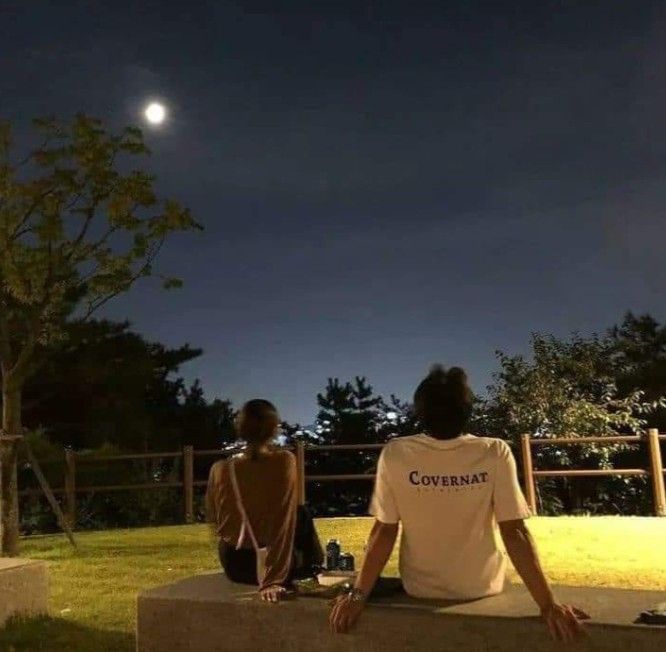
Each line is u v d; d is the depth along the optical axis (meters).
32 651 5.72
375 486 3.84
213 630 4.16
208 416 22.95
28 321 10.44
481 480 3.67
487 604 3.73
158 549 10.28
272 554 4.33
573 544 9.74
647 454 13.21
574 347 15.35
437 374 3.75
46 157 9.81
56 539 11.55
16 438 9.77
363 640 3.77
